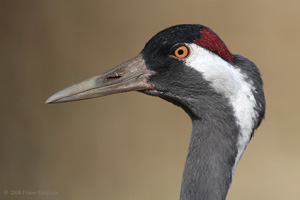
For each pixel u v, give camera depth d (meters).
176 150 13.55
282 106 14.38
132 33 15.29
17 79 14.42
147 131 13.91
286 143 13.67
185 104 5.86
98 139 13.72
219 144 5.72
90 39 15.13
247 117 5.70
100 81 5.89
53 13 15.11
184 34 5.69
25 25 14.91
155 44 5.80
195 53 5.69
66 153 13.40
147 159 13.33
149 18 15.36
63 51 14.91
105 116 14.02
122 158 13.35
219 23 15.21
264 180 12.64
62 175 12.86
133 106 14.20
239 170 12.95
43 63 14.72
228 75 5.64
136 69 5.88
